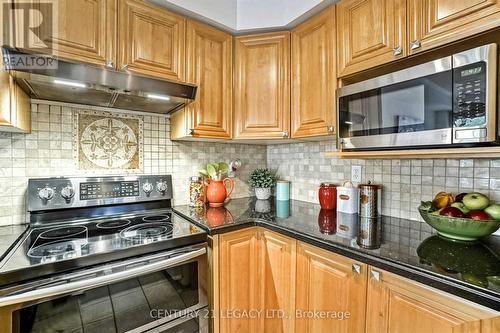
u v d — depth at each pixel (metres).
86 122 1.48
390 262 0.87
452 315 0.73
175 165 1.79
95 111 1.50
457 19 0.91
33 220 1.29
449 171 1.22
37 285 0.82
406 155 1.06
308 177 1.93
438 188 1.26
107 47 1.20
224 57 1.62
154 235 1.16
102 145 1.53
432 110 0.92
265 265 1.39
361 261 0.96
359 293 0.97
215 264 1.25
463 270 0.78
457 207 1.05
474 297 0.68
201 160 1.91
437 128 0.90
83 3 1.14
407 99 0.99
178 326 1.16
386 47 1.11
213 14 1.53
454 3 0.91
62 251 0.95
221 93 1.61
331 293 1.08
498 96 0.78
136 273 0.99
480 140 0.81
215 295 1.25
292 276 1.25
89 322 0.93
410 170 1.37
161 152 1.73
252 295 1.38
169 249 1.12
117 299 0.99
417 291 0.81
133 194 1.56
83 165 1.46
